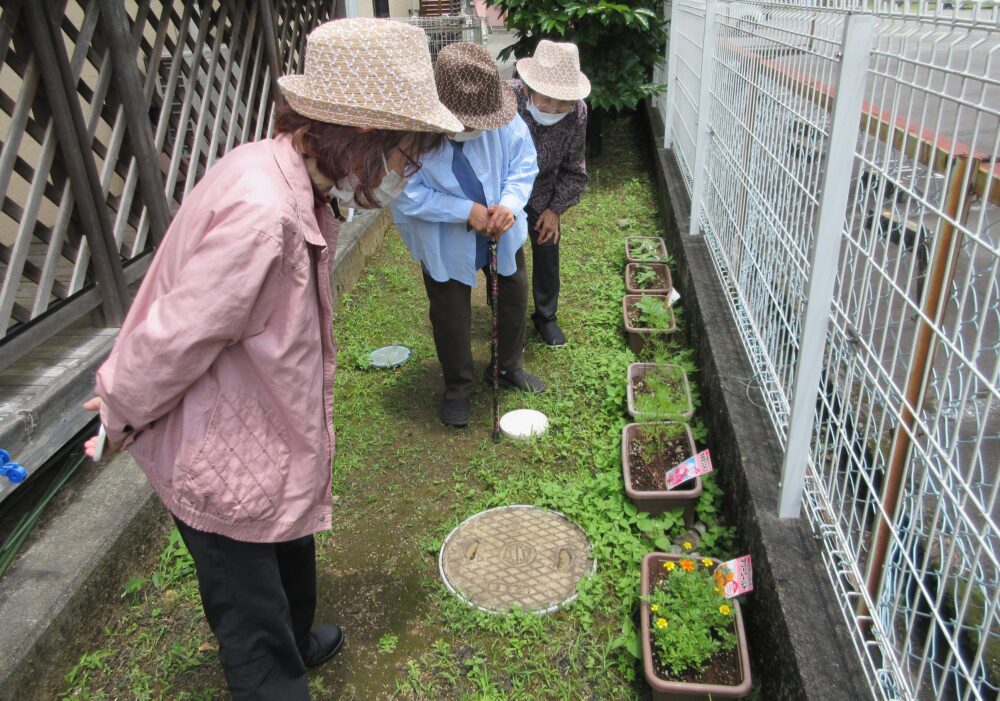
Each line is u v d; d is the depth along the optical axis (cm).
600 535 273
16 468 211
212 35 462
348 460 324
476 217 294
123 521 258
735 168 380
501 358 366
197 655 234
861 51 181
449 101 275
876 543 185
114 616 246
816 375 216
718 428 309
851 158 192
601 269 507
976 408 153
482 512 290
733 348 338
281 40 516
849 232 198
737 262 372
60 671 224
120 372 145
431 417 355
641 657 220
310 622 218
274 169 147
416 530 286
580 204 634
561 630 237
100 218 318
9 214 276
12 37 267
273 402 158
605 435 334
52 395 278
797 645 194
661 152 678
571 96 342
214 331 140
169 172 382
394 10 1362
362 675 227
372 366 397
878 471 242
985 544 135
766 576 221
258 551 166
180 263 148
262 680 176
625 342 417
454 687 221
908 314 217
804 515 236
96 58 322
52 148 292
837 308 209
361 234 513
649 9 705
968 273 142
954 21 147
